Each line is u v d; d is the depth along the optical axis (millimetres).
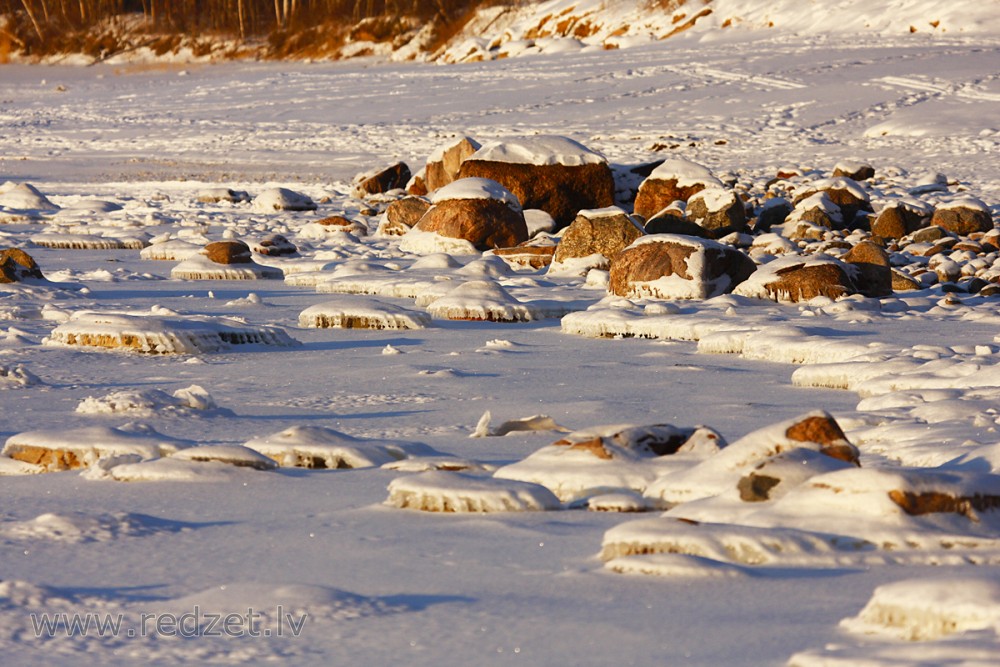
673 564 7207
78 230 47906
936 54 96500
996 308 27250
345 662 5766
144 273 36031
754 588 6887
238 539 8398
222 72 132500
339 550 8078
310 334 23219
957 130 71188
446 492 9266
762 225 45062
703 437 10516
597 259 35062
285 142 82375
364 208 54844
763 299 27734
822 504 8117
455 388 16672
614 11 126750
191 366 18922
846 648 5371
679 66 101438
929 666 4926
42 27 150625
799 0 119312
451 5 140250
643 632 6117
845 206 46188
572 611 6543
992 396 14039
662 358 20031
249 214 54688
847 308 26094
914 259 37344
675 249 28359
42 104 110188
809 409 14891
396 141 80312
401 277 31547
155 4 154000
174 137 87062
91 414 14422
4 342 21359
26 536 8406
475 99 95188
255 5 153000
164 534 8539
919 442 11617
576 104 89188
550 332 23828
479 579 7293
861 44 103562
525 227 41469
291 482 10492
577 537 8367
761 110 81750
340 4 145500
